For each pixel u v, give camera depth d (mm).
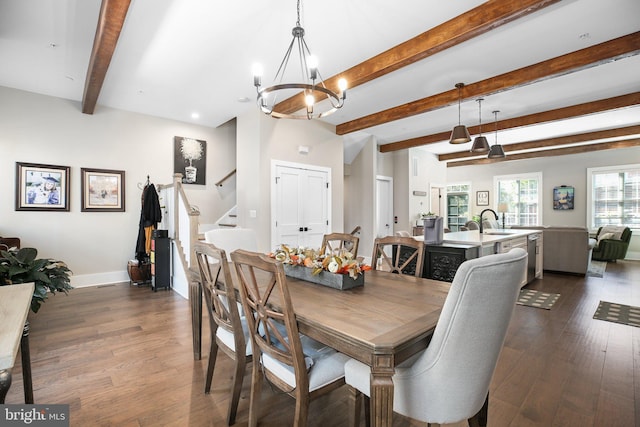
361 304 1538
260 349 1604
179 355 2568
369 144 7004
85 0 2521
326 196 5895
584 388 2080
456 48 3184
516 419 1769
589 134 6707
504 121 5715
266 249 4961
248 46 3133
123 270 5191
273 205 5066
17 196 4328
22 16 2723
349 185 7449
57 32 2971
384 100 4695
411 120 5828
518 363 2424
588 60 3176
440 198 9344
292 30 2639
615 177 7918
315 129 5723
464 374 1172
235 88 4188
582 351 2633
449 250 3242
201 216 5992
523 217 9320
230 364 2434
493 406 1888
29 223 4430
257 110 4957
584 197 8312
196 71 3674
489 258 1132
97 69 3293
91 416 1798
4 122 4258
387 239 2465
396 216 8352
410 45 3023
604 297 4262
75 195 4773
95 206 4930
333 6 2535
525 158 8781
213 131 6164
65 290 2111
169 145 5625
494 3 2473
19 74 3887
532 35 2955
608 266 6652
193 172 5895
